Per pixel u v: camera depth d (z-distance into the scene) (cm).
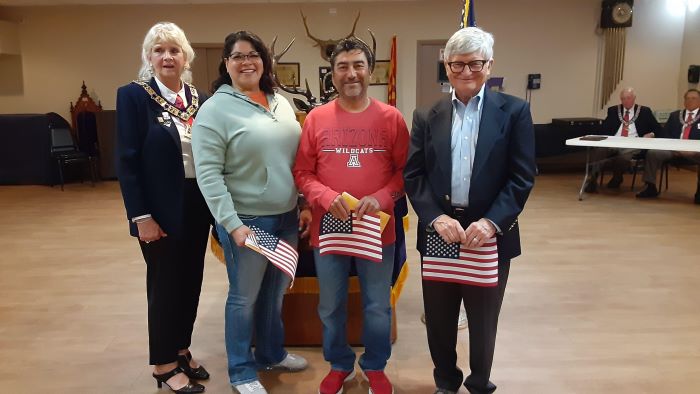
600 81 791
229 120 191
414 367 246
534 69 789
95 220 535
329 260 202
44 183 734
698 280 348
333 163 193
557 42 780
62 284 357
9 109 798
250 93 200
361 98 192
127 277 370
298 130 207
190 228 214
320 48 779
